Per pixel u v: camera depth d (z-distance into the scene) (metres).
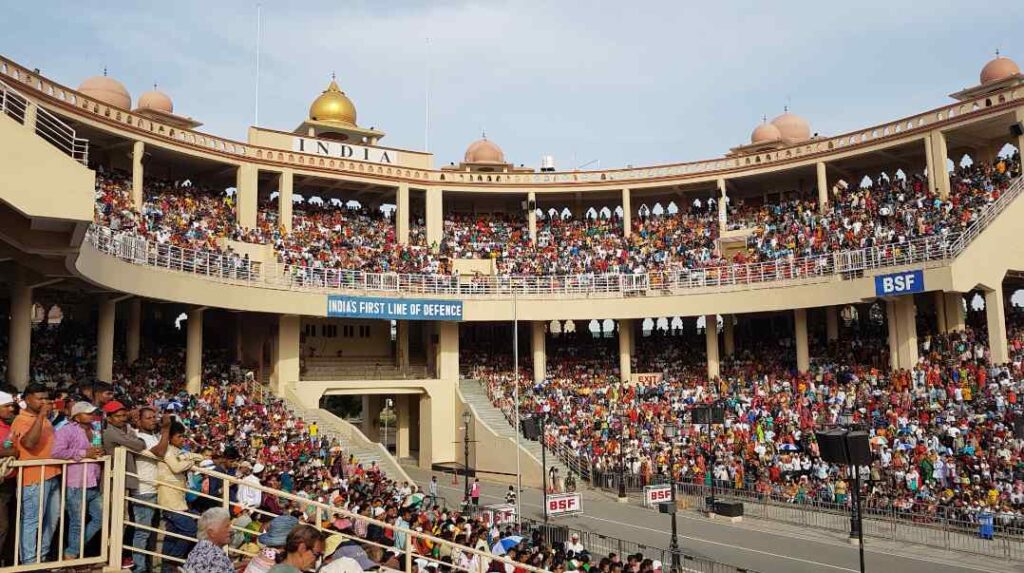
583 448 37.12
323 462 29.08
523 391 43.81
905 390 32.69
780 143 49.22
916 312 40.66
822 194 43.94
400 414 49.62
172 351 38.41
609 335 50.78
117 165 40.12
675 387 41.47
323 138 49.81
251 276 37.28
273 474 18.16
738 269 41.47
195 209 40.41
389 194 50.50
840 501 27.67
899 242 35.94
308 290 39.25
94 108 34.41
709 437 30.66
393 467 34.44
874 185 44.62
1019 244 35.16
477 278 44.09
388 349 48.81
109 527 8.52
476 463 41.50
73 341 33.78
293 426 33.66
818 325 45.91
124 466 8.59
